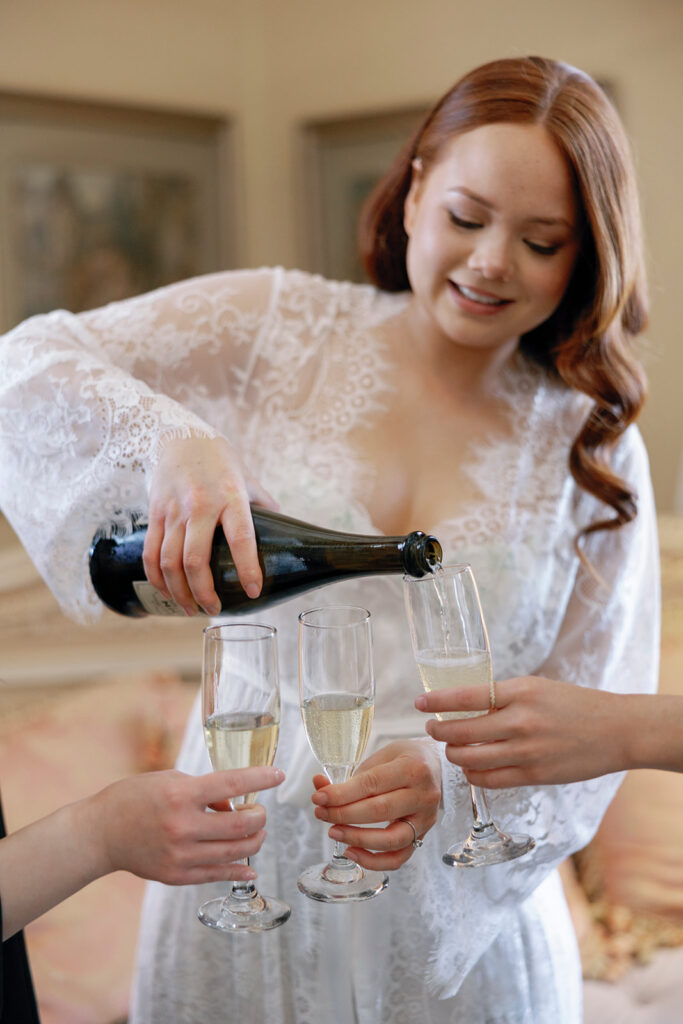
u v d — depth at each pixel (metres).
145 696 3.54
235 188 4.53
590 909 2.66
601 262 1.59
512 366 1.81
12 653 3.84
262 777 1.05
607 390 1.70
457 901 1.48
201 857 1.02
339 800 1.21
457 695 1.18
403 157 1.70
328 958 1.56
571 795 1.55
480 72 1.55
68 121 4.22
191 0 4.40
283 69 4.55
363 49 4.50
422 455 1.70
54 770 3.08
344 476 1.65
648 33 4.18
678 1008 2.29
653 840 2.78
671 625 3.55
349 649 1.15
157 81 4.37
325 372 1.72
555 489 1.74
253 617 1.62
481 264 1.50
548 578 1.69
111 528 1.45
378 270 1.79
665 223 4.20
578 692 1.25
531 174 1.48
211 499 1.26
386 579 1.59
